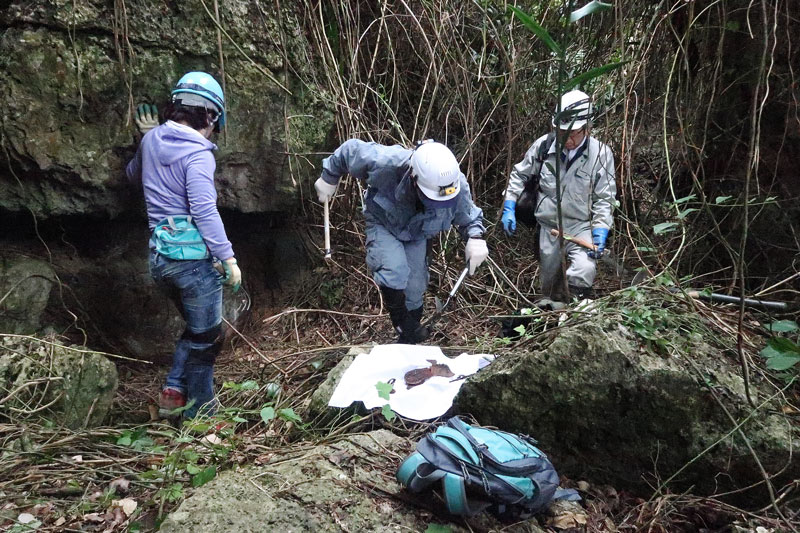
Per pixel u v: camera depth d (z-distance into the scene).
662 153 4.80
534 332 2.98
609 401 2.38
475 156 5.16
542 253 3.79
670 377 2.31
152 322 3.87
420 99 4.98
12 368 2.74
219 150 3.64
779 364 2.19
